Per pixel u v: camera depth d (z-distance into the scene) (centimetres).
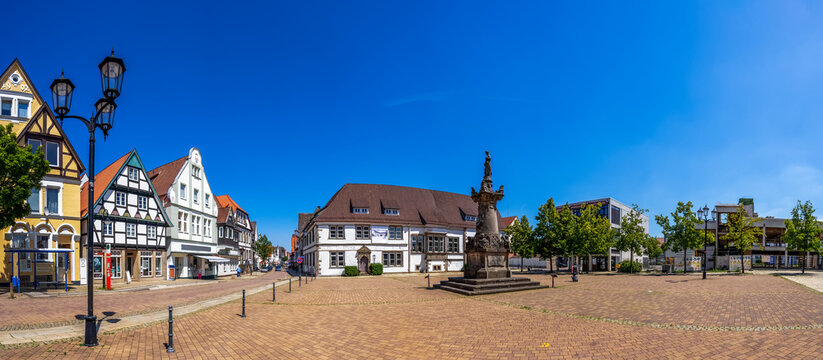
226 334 1159
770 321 1198
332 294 2267
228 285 3164
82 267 2817
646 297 1864
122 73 1087
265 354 947
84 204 3069
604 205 5875
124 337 1102
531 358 877
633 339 1016
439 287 2597
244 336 1132
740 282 2723
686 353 877
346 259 4788
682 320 1248
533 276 3819
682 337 1023
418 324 1284
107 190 3058
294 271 7394
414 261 5138
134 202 3281
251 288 2802
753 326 1130
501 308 1625
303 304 1816
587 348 943
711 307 1504
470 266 2514
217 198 5672
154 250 3438
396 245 5038
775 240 5791
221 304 1822
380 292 2361
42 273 2650
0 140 1989
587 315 1391
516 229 5353
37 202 2634
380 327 1242
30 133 2630
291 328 1241
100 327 1227
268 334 1156
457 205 5988
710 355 857
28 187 2070
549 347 961
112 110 1102
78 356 905
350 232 4850
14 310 1569
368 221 4919
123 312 1545
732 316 1298
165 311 1588
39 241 2645
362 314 1509
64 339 1051
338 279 3981
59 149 2753
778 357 828
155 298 2083
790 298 1758
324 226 4784
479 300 1912
